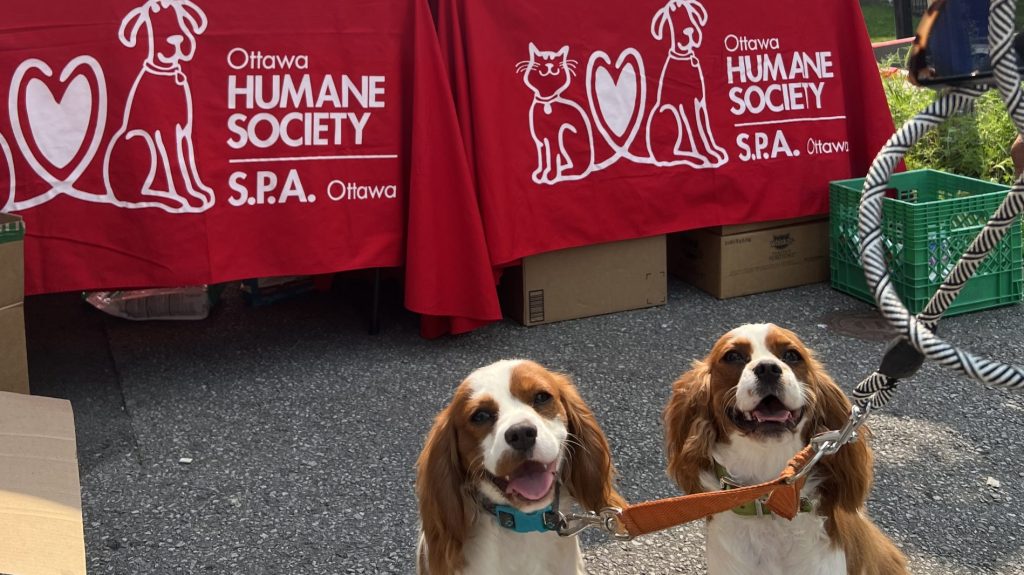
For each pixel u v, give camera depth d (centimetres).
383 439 413
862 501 263
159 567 331
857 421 166
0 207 443
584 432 259
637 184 530
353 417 433
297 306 569
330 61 474
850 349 490
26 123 440
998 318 526
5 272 384
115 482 384
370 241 491
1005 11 105
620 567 328
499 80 491
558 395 255
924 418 419
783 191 561
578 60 510
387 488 376
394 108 486
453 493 250
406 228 497
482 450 241
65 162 448
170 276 464
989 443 398
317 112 475
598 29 512
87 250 455
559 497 258
